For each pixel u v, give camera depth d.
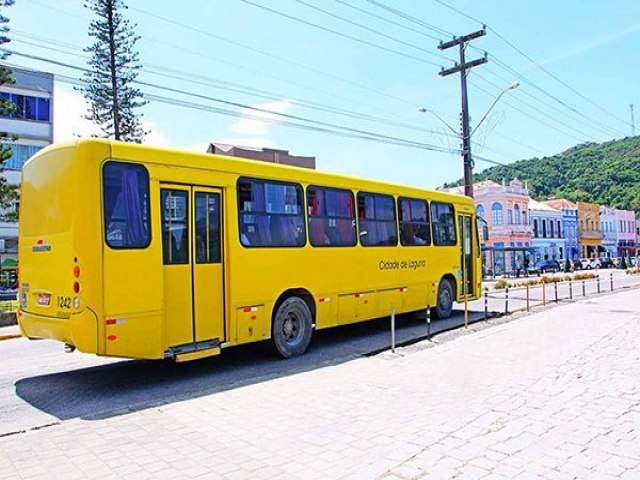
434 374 7.91
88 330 6.96
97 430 5.72
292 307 9.87
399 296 12.63
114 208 7.33
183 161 8.21
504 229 56.06
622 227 80.75
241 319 8.84
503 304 19.33
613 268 64.62
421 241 13.59
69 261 7.16
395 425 5.63
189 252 8.20
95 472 4.62
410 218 13.25
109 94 30.41
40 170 7.91
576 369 7.84
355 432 5.46
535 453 4.68
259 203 9.34
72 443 5.34
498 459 4.57
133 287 7.39
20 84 35.53
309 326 10.22
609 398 6.30
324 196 10.73
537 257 61.94
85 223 7.08
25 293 8.17
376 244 11.97
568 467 4.36
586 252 71.81
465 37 24.88
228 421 5.94
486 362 8.59
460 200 15.59
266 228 9.41
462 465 4.48
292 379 7.92
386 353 9.91
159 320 7.64
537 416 5.71
